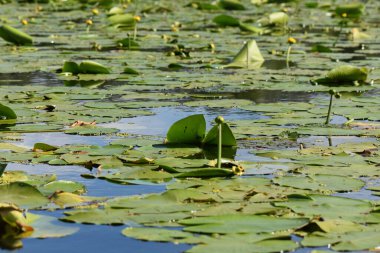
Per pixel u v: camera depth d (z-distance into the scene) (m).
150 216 6.50
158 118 11.46
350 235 6.06
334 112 11.89
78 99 13.07
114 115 11.52
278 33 27.41
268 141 9.87
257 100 13.27
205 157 8.89
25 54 20.11
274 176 8.01
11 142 9.65
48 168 8.38
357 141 9.90
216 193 7.23
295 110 12.13
